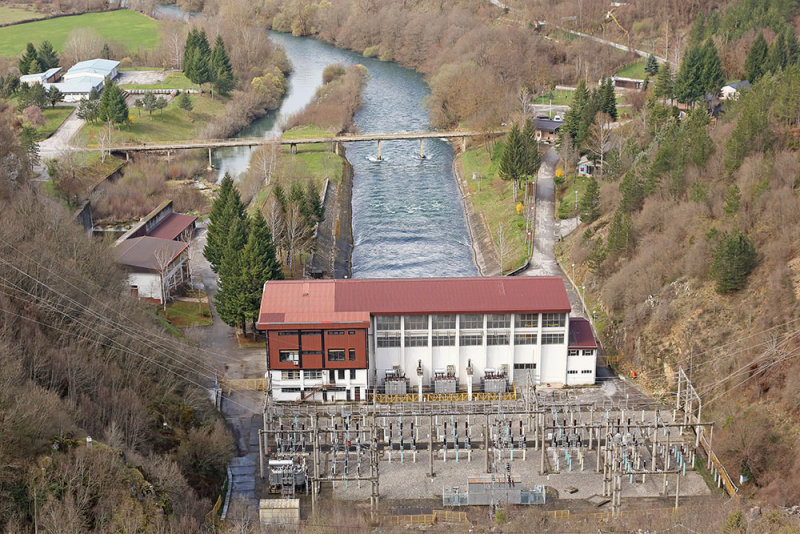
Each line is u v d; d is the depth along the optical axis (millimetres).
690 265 189875
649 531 131875
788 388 157000
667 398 173250
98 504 123062
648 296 192125
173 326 192250
